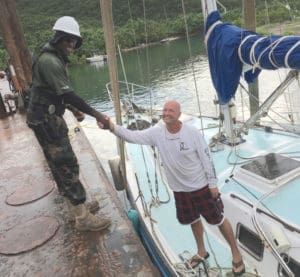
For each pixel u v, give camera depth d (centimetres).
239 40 359
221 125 520
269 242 295
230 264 346
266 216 321
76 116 396
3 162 591
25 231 381
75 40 290
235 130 509
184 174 303
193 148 296
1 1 823
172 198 460
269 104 413
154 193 482
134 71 2647
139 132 313
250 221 333
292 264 296
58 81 279
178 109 289
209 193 308
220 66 388
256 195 354
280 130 545
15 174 534
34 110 300
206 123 665
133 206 500
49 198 444
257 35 352
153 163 561
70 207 363
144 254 323
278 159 389
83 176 494
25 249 351
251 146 504
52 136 307
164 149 301
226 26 390
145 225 424
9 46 852
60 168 324
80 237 356
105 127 315
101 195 433
